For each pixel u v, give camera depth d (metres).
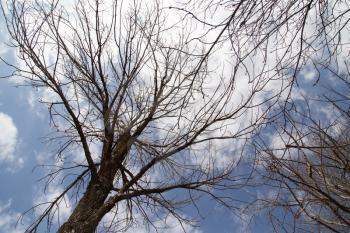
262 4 2.91
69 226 4.76
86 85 6.05
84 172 5.94
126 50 6.27
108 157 5.72
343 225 3.79
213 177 5.65
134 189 5.71
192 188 5.60
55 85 5.26
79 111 5.32
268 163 3.61
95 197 5.16
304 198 3.80
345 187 3.71
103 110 6.02
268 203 4.09
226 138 5.57
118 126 6.16
